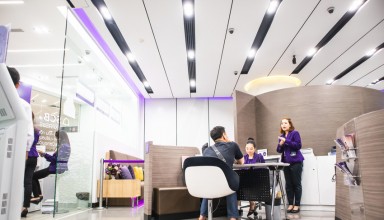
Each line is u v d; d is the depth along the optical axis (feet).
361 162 8.64
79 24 16.81
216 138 10.77
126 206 19.24
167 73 27.09
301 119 21.89
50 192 17.07
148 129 35.47
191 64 25.25
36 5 13.35
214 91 33.24
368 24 18.22
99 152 19.62
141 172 24.82
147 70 26.27
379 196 7.59
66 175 15.47
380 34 19.48
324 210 16.44
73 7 12.98
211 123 35.86
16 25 15.25
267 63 24.66
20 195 2.90
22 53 19.02
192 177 8.77
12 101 2.92
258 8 16.57
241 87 31.63
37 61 20.20
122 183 18.47
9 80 2.93
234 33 19.45
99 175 19.17
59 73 22.12
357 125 8.95
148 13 17.06
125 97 32.71
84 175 17.58
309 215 13.84
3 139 2.85
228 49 21.91
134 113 32.86
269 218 11.87
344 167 9.57
